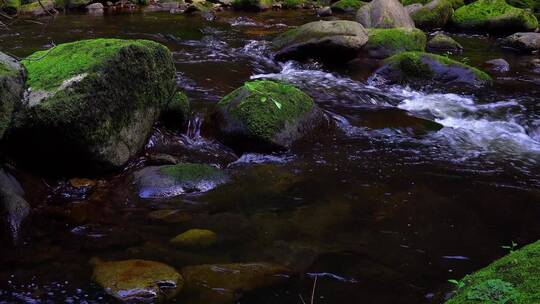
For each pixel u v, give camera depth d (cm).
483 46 1298
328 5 1914
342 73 988
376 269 378
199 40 1217
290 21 1564
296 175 548
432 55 964
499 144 684
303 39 1032
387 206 483
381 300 340
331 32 1016
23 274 359
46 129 453
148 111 557
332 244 411
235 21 1530
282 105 628
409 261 390
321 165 576
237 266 371
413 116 777
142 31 1294
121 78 507
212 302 330
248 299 336
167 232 421
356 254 397
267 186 518
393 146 650
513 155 646
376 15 1282
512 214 476
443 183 543
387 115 775
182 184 498
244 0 1775
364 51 1068
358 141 659
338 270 374
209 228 430
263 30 1385
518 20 1405
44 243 400
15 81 453
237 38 1259
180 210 461
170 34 1270
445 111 810
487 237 432
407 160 605
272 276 362
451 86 930
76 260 377
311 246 407
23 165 481
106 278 349
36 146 465
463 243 420
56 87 464
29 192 464
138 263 366
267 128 599
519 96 895
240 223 441
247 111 610
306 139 638
